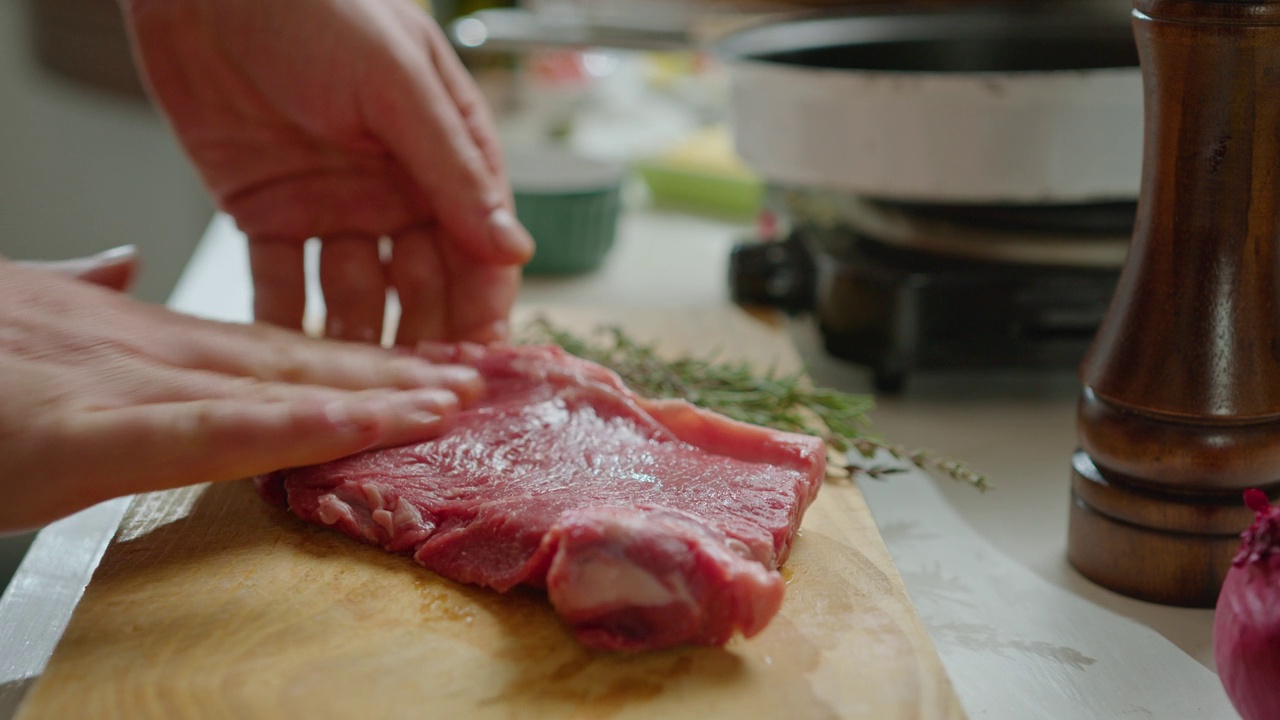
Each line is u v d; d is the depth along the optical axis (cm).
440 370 79
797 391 82
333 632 67
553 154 117
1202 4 65
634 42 103
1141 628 71
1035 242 87
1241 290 68
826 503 76
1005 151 83
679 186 131
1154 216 69
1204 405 69
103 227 200
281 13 86
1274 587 62
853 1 116
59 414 68
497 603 69
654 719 63
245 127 90
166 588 69
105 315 76
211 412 70
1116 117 82
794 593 69
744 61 89
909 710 64
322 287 89
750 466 73
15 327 73
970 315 88
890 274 88
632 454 75
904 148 85
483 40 104
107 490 68
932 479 83
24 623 72
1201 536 71
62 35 170
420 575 71
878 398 93
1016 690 68
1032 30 100
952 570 75
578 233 111
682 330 96
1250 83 66
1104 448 71
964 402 92
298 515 74
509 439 76
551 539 67
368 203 89
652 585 65
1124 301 70
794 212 101
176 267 199
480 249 86
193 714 63
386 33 86
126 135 196
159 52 90
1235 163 67
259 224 90
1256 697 62
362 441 73
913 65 101
